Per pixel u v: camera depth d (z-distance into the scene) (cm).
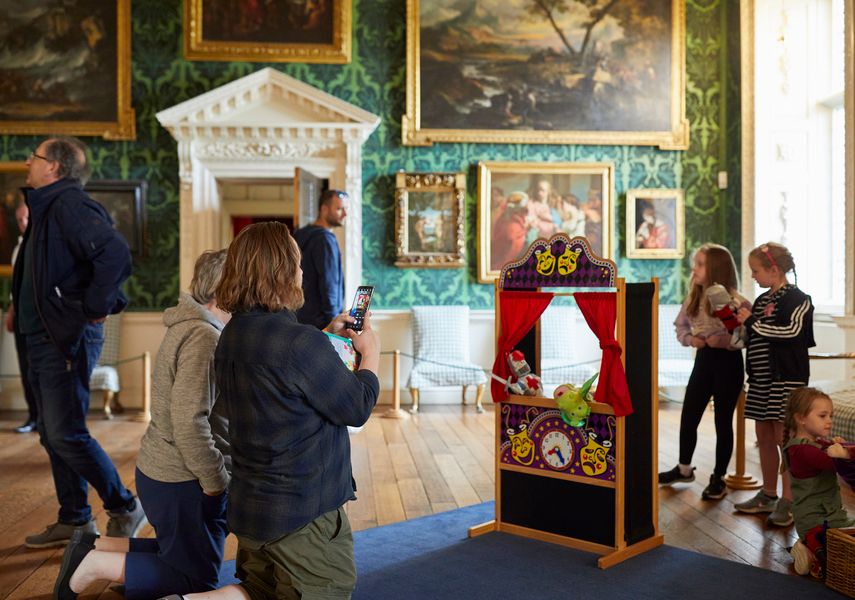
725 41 942
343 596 264
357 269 907
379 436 723
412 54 917
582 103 933
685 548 403
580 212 932
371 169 924
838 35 866
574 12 934
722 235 949
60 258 392
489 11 926
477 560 381
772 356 448
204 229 889
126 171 901
